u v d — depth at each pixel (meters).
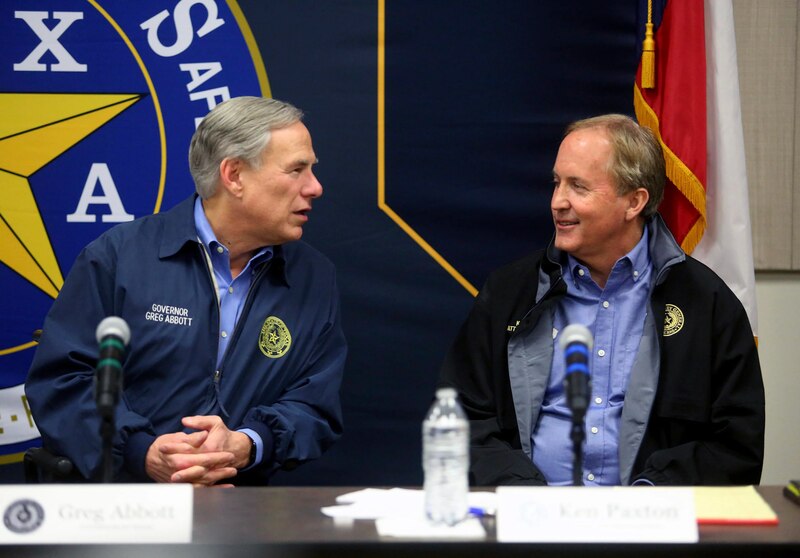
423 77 4.09
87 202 4.08
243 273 3.37
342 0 4.08
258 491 2.54
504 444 3.25
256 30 4.08
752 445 3.15
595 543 2.02
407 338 4.12
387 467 4.14
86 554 2.03
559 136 4.09
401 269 4.11
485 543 2.01
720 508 2.25
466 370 3.44
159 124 4.08
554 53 4.09
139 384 3.26
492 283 3.46
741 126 3.84
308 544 1.99
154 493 2.03
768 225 4.23
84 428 3.10
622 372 3.28
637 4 4.06
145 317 3.24
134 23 4.07
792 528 2.13
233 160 3.24
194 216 3.38
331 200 4.11
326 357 3.47
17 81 4.06
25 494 2.03
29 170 4.07
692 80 3.79
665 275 3.26
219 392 3.27
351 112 4.09
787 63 4.21
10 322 4.07
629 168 3.22
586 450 3.23
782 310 4.26
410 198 4.11
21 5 4.05
